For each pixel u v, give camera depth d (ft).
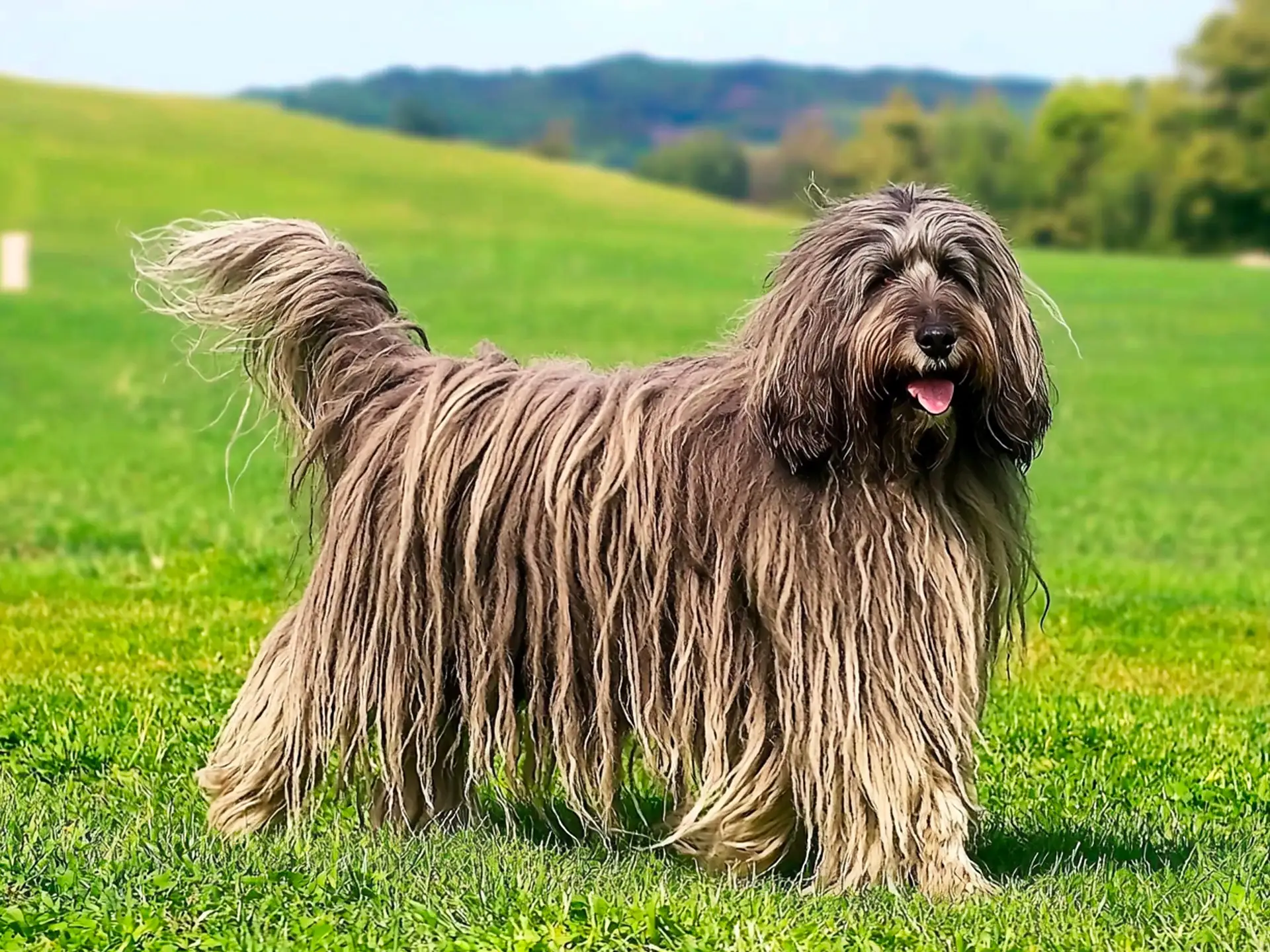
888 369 17.94
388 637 20.25
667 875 19.67
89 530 50.78
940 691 18.72
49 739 25.14
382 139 257.14
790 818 19.48
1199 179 295.48
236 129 245.45
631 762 20.49
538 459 19.81
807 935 16.90
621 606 19.49
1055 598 42.27
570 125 499.51
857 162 346.95
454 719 20.81
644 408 19.76
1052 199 318.65
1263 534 62.69
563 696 19.76
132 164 208.74
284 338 21.31
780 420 18.45
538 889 18.31
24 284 135.64
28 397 90.43
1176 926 17.76
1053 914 18.03
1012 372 18.44
